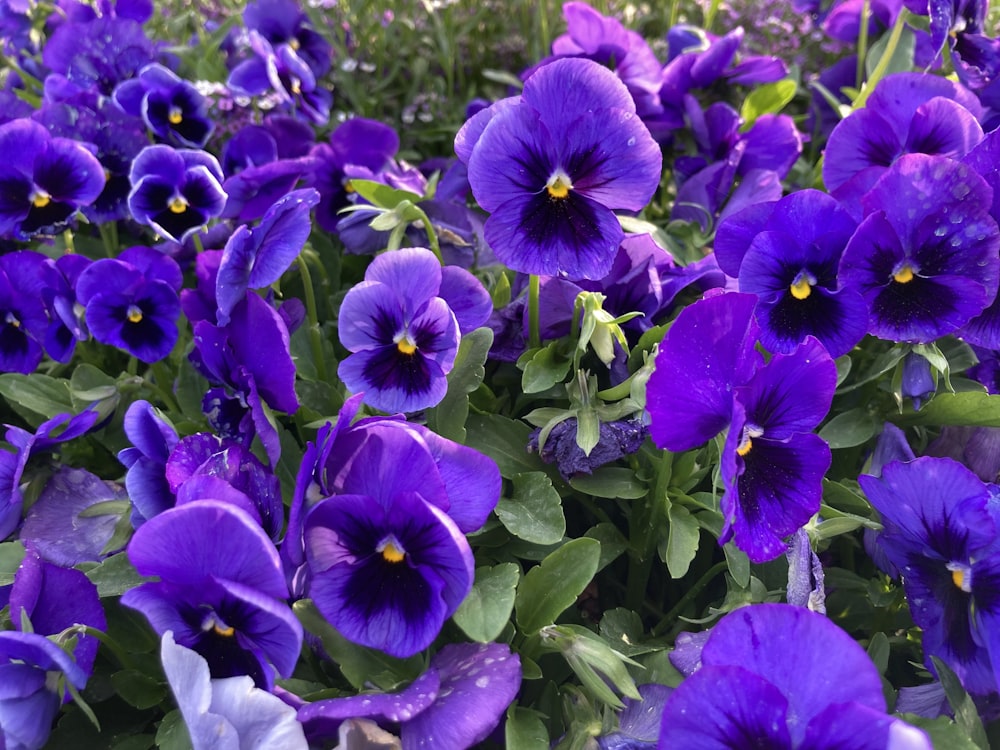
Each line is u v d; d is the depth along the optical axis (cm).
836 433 29
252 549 19
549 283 29
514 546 26
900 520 23
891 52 36
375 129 40
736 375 21
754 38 55
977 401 27
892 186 25
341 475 22
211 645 21
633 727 22
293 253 27
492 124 24
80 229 44
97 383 32
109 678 25
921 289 26
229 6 57
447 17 54
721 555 29
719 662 19
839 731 17
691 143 43
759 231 27
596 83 24
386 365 26
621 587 30
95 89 42
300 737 19
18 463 27
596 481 27
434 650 24
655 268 30
